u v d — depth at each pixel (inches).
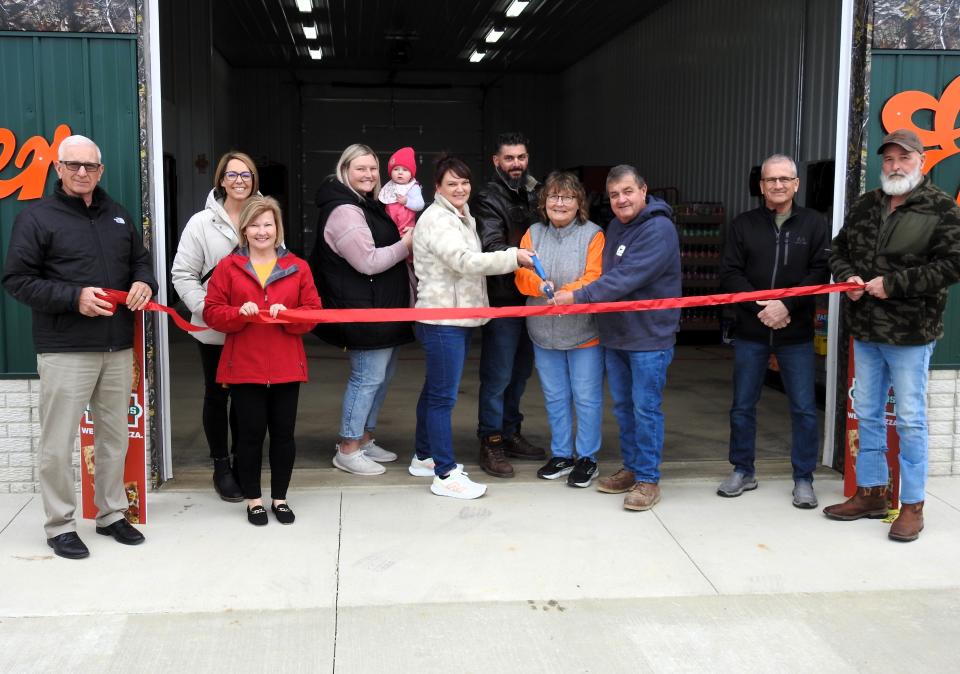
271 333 139.6
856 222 143.9
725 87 397.4
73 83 151.5
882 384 145.7
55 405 127.8
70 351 126.6
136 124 153.1
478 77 723.4
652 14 501.7
